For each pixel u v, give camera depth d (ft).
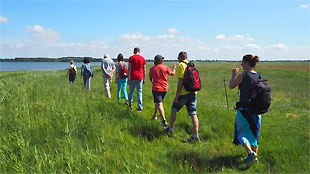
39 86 25.77
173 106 14.62
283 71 115.55
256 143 11.03
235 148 13.05
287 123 19.74
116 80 24.32
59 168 8.86
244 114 10.93
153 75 16.94
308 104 30.78
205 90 45.09
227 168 10.61
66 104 17.12
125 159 10.02
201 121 17.56
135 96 29.04
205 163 10.59
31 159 9.45
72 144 10.64
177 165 10.30
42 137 11.37
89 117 14.21
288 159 11.37
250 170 10.49
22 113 14.43
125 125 14.67
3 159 9.15
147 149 11.82
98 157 9.98
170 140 13.70
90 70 30.81
